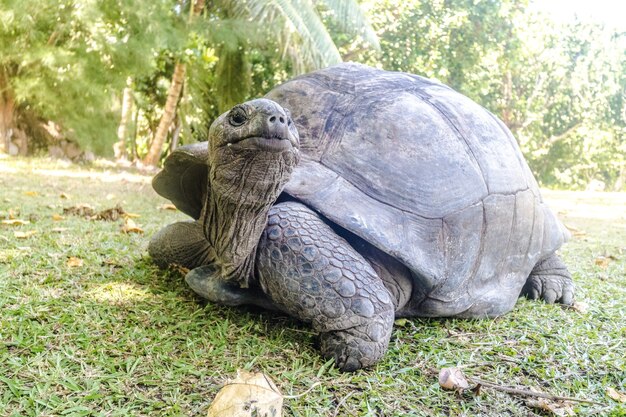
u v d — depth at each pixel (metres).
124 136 7.70
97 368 0.91
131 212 2.59
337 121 1.19
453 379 0.95
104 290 1.29
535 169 11.52
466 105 1.38
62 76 5.36
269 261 1.03
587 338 1.23
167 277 1.43
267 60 7.68
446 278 1.14
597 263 2.12
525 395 0.95
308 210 1.08
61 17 5.33
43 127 6.22
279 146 0.91
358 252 1.10
